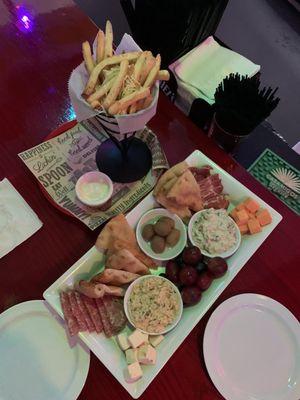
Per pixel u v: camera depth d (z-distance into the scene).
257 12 1.20
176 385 0.46
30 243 0.53
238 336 0.48
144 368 0.45
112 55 0.49
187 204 0.54
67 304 0.47
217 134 0.61
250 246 0.53
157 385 0.46
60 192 0.56
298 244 0.56
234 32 1.16
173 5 0.69
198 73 0.66
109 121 0.48
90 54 0.49
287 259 0.54
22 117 0.61
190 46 0.78
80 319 0.46
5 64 0.65
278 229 0.56
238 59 0.68
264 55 1.13
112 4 1.07
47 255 0.53
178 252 0.52
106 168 0.58
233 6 1.21
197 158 0.57
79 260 0.49
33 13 0.69
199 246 0.53
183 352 0.48
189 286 0.49
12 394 0.44
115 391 0.45
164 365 0.46
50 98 0.63
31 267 0.52
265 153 0.71
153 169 0.58
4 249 0.52
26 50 0.66
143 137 0.60
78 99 0.47
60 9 0.70
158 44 0.77
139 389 0.43
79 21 0.69
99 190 0.55
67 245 0.54
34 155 0.58
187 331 0.47
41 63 0.65
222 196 0.56
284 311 0.49
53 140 0.59
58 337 0.47
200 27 0.75
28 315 0.48
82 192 0.55
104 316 0.47
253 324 0.49
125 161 0.58
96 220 0.54
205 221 0.53
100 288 0.47
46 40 0.67
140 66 0.47
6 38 0.67
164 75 0.48
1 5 0.69
